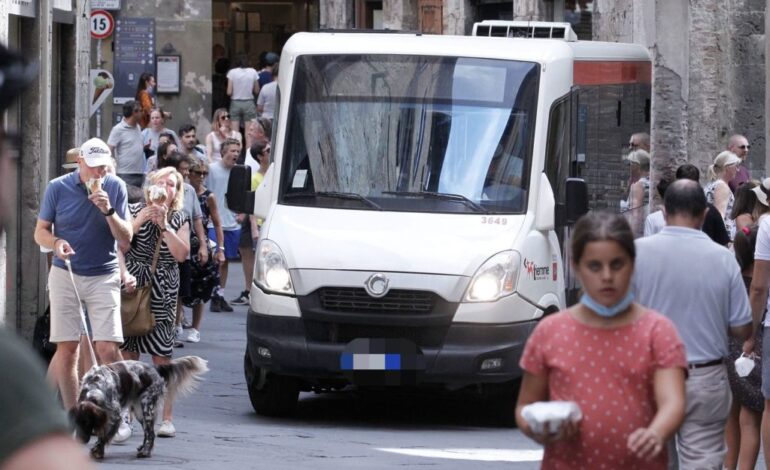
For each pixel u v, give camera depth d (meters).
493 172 28.36
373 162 28.66
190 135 50.56
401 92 28.95
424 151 28.59
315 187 28.66
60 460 4.47
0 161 4.55
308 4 83.69
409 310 26.70
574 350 11.31
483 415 29.97
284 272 27.36
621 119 36.41
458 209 28.05
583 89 32.16
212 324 43.47
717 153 50.94
